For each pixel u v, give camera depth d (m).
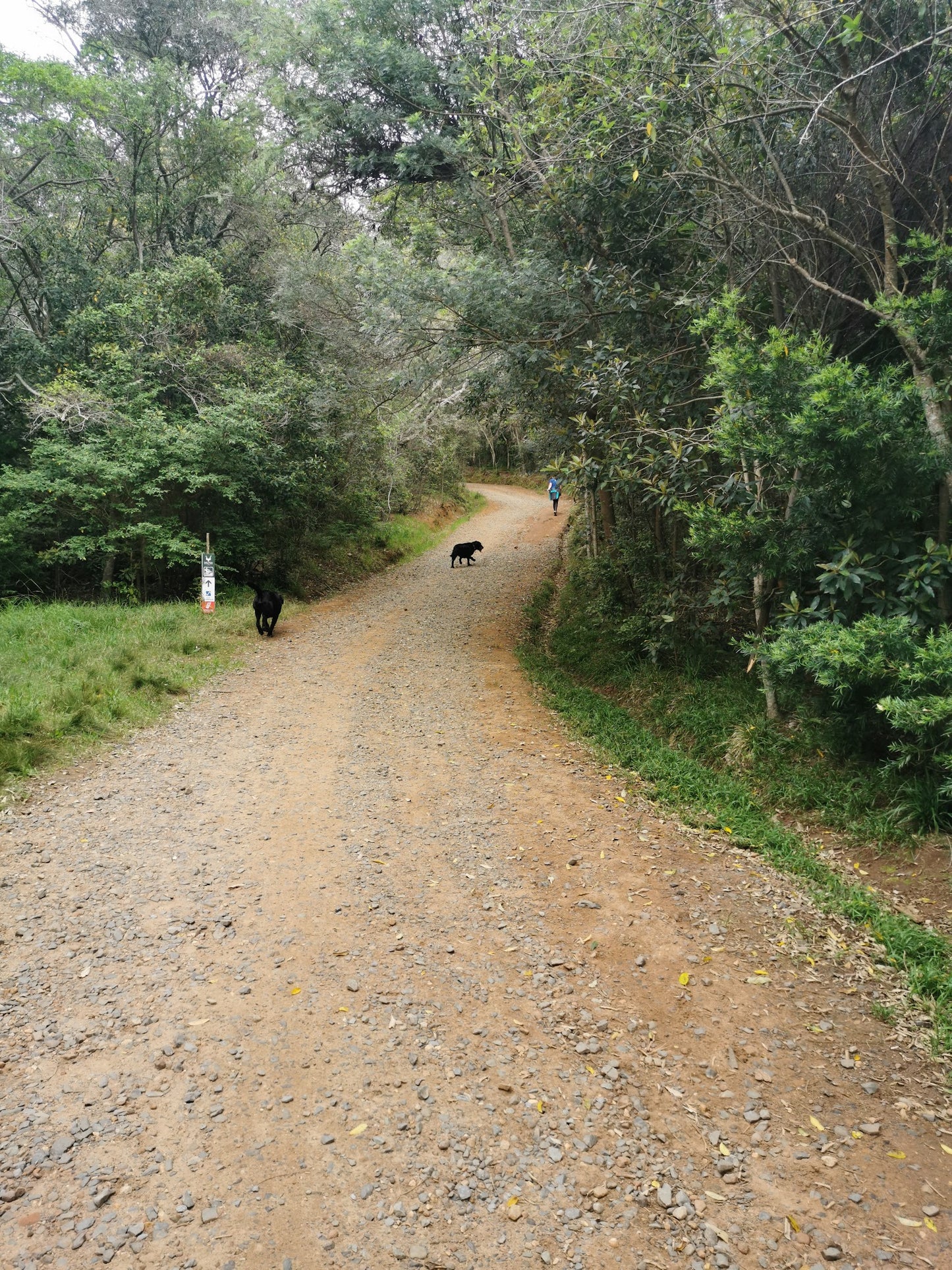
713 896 5.30
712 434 7.05
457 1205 3.00
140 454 13.23
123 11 20.72
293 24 12.99
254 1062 3.71
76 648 9.92
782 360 6.03
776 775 7.00
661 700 9.11
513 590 17.67
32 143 16.88
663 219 9.23
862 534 6.06
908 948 4.56
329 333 14.78
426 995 4.24
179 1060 3.70
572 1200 3.03
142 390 14.95
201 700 9.44
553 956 4.61
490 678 10.98
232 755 7.75
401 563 22.28
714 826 6.34
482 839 6.11
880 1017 4.10
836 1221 2.93
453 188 12.41
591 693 10.03
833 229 6.93
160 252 18.78
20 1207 2.89
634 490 9.29
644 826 6.39
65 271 16.86
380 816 6.49
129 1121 3.33
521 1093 3.58
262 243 19.59
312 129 12.30
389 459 20.02
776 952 4.67
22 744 7.12
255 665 11.20
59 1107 3.38
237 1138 3.27
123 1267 2.70
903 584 5.73
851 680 5.47
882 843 5.80
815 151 7.18
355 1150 3.24
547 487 42.38
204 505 15.63
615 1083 3.65
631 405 9.05
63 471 13.70
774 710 7.69
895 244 5.97
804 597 7.18
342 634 13.54
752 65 6.66
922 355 5.66
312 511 18.84
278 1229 2.87
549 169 8.78
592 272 9.56
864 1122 3.42
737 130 7.20
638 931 4.87
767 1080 3.67
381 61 11.09
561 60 8.27
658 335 9.53
